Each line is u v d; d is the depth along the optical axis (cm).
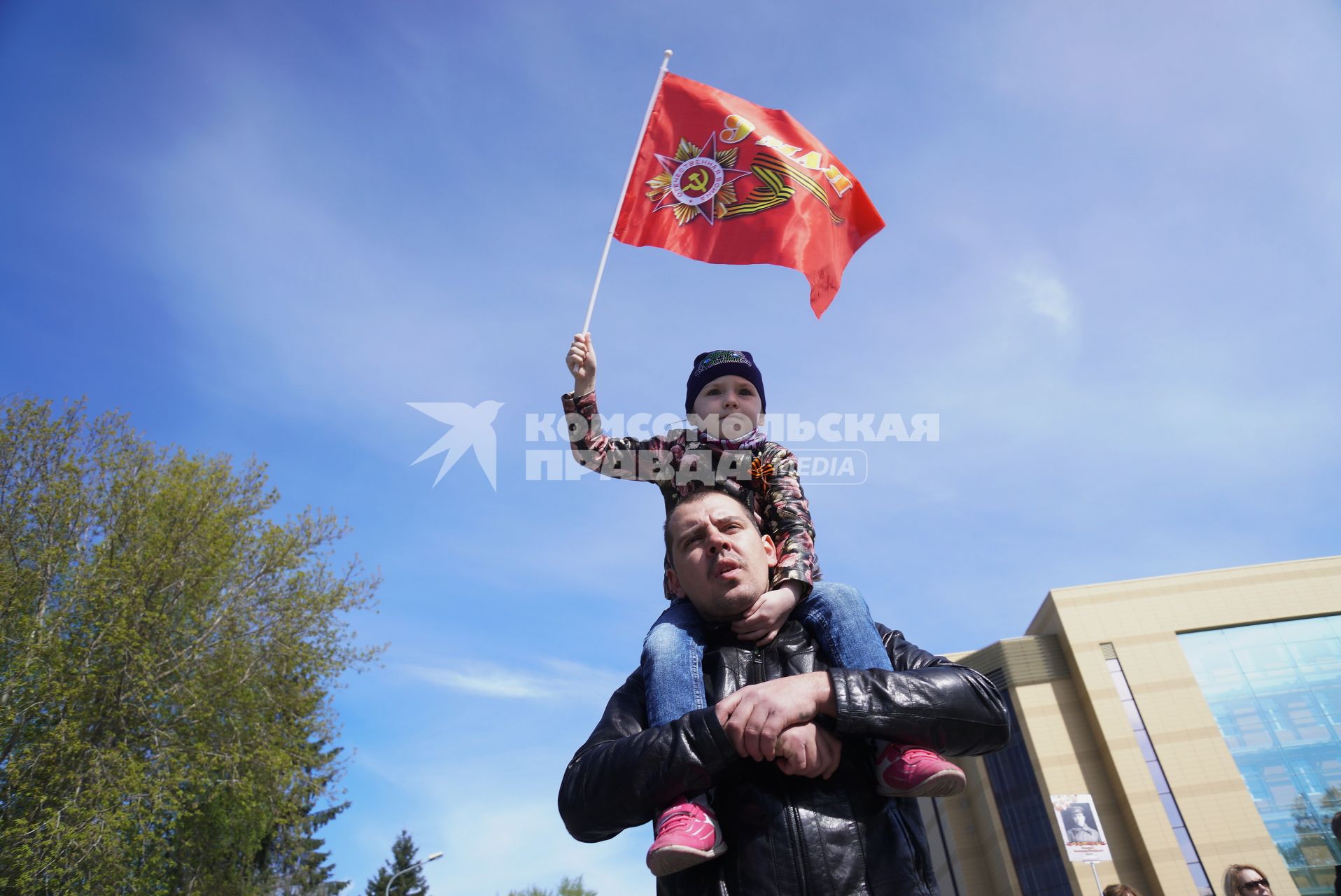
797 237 342
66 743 1360
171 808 1440
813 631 208
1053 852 2759
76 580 1527
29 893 1252
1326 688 2811
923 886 160
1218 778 2691
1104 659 2967
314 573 1781
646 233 348
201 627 1625
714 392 293
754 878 153
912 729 159
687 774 154
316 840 3806
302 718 1730
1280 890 2489
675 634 204
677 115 369
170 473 1689
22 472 1574
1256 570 3058
